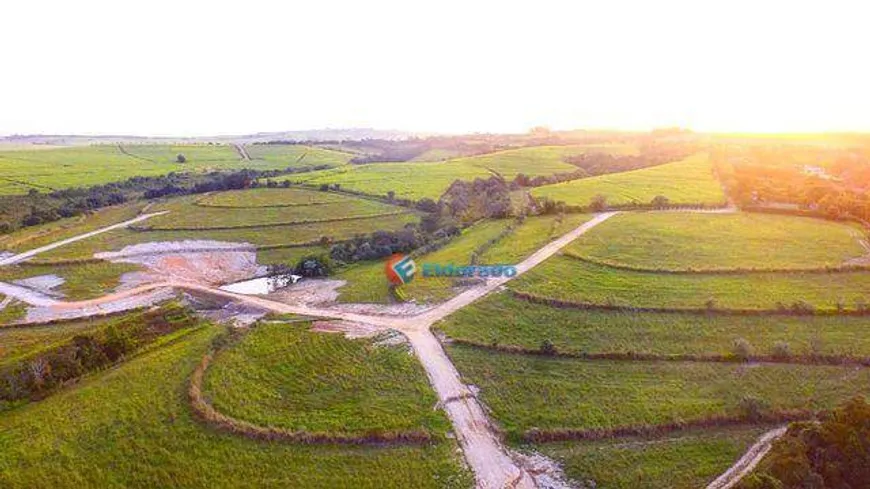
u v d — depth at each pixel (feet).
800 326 224.74
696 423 173.17
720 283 261.85
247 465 156.97
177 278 322.14
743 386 190.70
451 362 206.49
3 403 186.19
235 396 189.26
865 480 137.80
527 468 156.04
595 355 207.82
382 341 222.28
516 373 199.41
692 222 369.09
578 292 253.24
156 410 180.04
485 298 254.68
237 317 262.06
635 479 151.33
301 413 180.24
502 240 346.74
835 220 371.97
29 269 322.96
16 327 252.21
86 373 208.85
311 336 230.07
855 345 211.00
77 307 276.00
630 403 182.09
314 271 326.24
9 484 148.36
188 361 212.02
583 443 166.30
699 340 216.54
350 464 157.17
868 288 255.29
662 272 275.18
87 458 159.02
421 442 165.48
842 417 149.28
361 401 185.78
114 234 394.11
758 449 162.61
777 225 360.89
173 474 153.79
